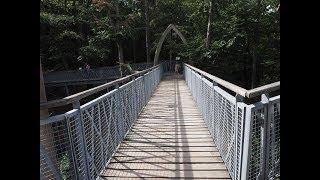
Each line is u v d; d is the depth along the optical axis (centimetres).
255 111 288
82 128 325
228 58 2244
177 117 744
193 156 464
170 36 2759
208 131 602
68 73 2602
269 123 295
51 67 2942
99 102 401
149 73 1105
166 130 620
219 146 469
